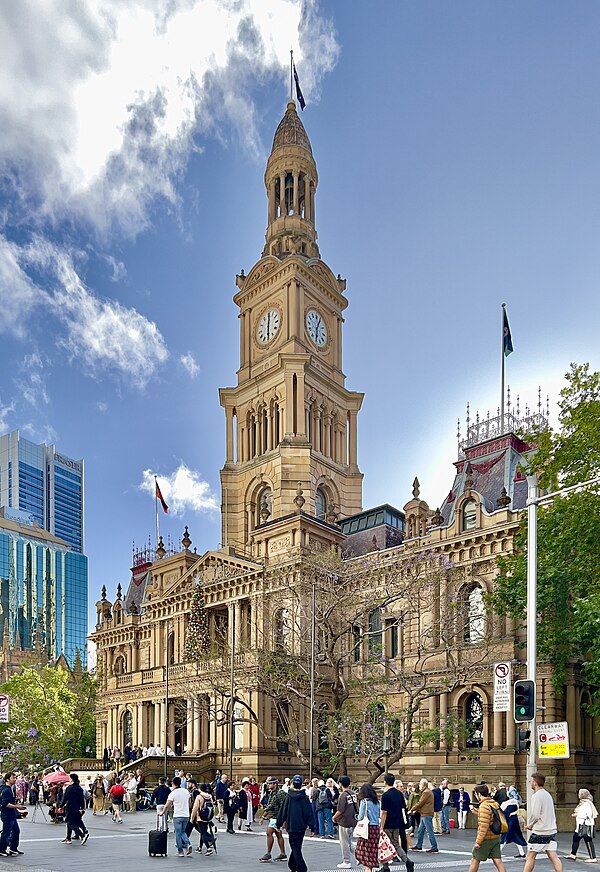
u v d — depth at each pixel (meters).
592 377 48.50
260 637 74.31
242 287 102.31
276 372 93.31
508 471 68.19
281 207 104.88
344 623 61.84
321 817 42.09
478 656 61.50
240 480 94.75
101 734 96.81
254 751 69.69
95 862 31.66
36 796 62.34
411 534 71.75
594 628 42.72
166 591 87.12
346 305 102.94
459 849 36.69
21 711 100.12
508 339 73.12
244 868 29.98
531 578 34.03
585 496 45.44
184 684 79.81
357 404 100.06
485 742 60.03
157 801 41.66
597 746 58.56
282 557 77.25
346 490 96.50
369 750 52.12
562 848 38.56
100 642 102.62
